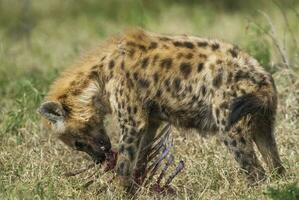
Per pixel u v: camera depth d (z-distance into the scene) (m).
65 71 15.71
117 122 14.91
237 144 13.97
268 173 14.28
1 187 14.30
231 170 14.77
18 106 17.98
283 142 16.00
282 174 14.27
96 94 15.16
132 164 14.70
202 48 14.43
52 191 13.98
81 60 15.53
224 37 23.31
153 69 14.59
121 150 14.74
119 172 14.65
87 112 15.23
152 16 28.94
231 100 13.95
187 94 14.39
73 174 14.73
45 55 24.30
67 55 23.39
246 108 13.87
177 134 16.36
